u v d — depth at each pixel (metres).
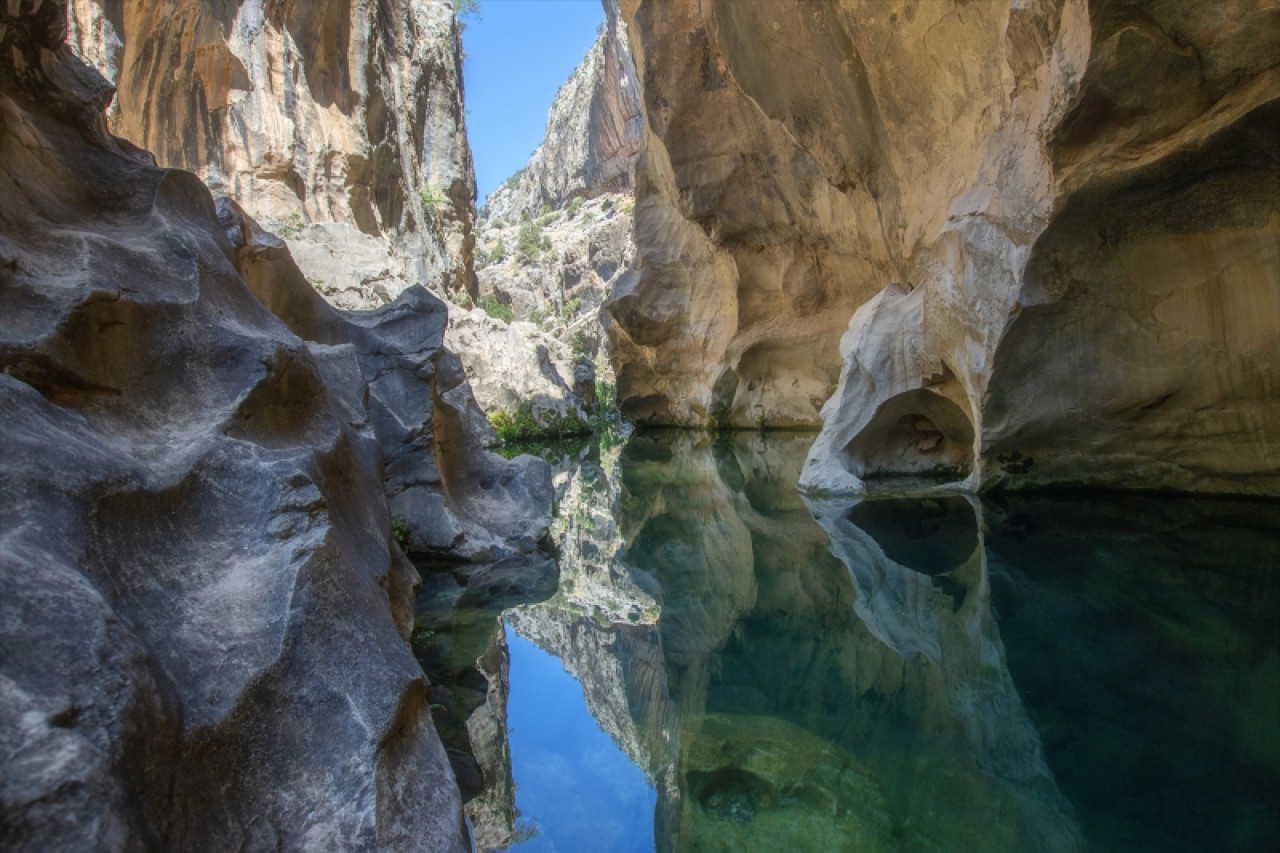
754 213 18.28
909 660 4.78
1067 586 5.52
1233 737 3.29
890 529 8.12
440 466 8.14
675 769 3.66
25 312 2.71
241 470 2.92
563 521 10.99
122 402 2.93
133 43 17.00
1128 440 7.80
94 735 1.65
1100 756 3.25
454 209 33.91
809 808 3.18
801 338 19.33
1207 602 4.94
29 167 3.45
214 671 2.25
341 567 2.95
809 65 11.83
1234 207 6.29
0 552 1.80
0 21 3.54
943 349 9.23
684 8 16.62
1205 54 5.59
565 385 25.67
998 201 7.77
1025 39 7.19
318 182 22.05
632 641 5.76
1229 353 6.87
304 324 6.98
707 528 9.73
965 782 3.22
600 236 65.00
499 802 3.43
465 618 6.07
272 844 2.05
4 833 1.40
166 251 3.60
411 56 31.03
